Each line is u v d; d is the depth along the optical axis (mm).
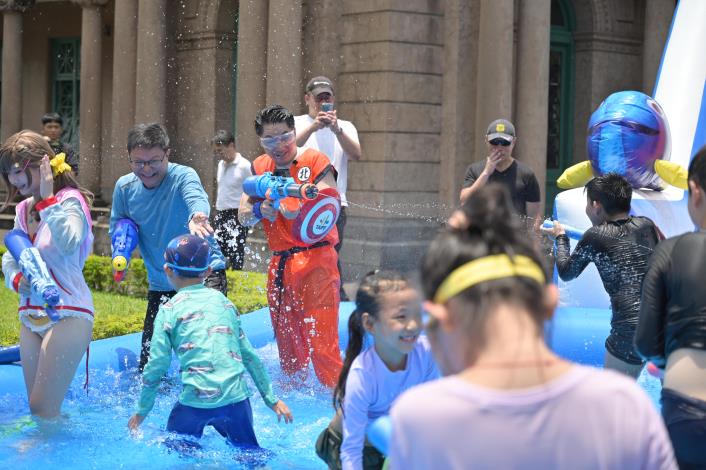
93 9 24469
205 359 6824
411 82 18734
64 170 7547
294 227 8562
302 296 8734
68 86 29891
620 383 2744
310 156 8602
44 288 7258
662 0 21031
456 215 2908
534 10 18781
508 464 2650
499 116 18156
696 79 13344
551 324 2826
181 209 8719
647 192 12211
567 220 12172
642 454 2699
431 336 2914
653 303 4738
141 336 10164
